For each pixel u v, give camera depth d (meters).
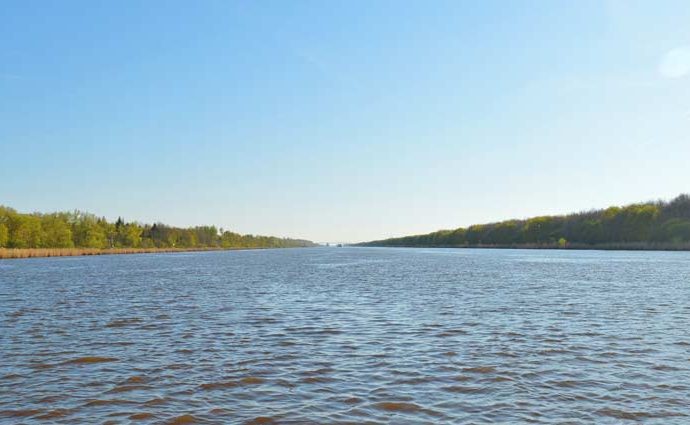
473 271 71.69
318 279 58.50
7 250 135.62
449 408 12.86
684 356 18.41
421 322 26.17
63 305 33.81
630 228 173.75
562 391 14.24
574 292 40.97
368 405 13.12
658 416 12.26
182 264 102.44
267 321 26.78
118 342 21.31
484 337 22.06
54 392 14.34
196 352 19.38
